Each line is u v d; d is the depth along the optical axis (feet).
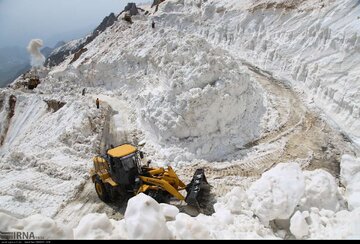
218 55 50.90
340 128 44.91
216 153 42.24
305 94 55.62
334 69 52.49
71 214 33.42
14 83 103.04
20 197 35.76
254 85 56.54
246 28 83.71
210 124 43.98
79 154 47.44
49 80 93.71
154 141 47.06
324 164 38.27
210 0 104.94
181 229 17.94
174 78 48.24
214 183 36.14
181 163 41.11
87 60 94.84
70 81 90.02
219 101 44.24
